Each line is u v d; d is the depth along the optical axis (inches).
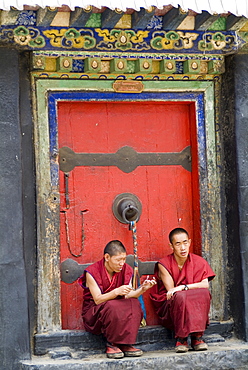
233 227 274.1
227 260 278.4
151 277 276.8
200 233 276.5
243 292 269.4
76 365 244.7
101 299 252.4
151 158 278.5
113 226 274.2
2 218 249.3
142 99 272.2
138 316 251.9
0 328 248.2
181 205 281.1
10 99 251.8
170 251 279.6
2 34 248.5
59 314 262.2
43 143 261.3
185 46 266.2
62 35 255.6
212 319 276.2
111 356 251.4
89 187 272.7
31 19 251.4
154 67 269.4
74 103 270.5
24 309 251.0
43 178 261.0
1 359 247.8
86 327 259.4
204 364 254.8
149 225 277.9
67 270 268.7
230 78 273.6
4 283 249.0
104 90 267.1
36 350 257.1
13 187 251.0
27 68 259.4
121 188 275.7
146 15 247.8
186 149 281.4
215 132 278.4
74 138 271.4
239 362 258.7
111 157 275.0
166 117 281.0
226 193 278.5
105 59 263.3
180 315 253.4
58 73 261.6
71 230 270.1
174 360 252.2
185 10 229.8
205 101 277.1
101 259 270.1
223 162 279.0
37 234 259.6
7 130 251.0
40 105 261.1
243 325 270.2
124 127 276.8
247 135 272.1
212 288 276.5
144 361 249.8
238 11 233.5
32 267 259.3
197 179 277.1
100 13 256.1
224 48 269.1
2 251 249.1
